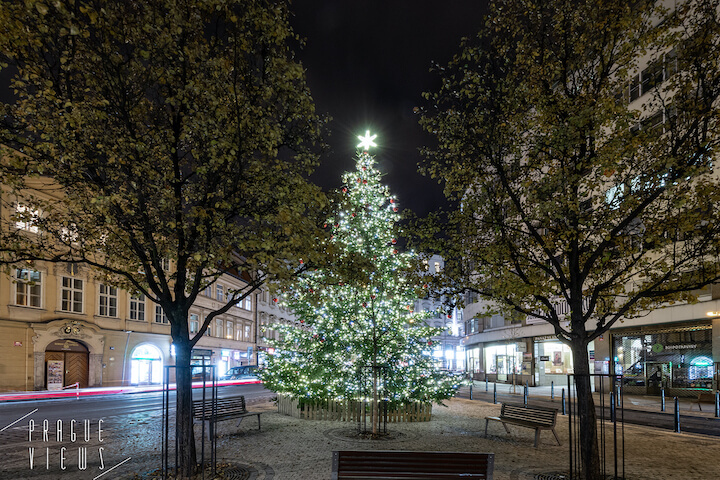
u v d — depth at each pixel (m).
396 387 13.70
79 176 7.15
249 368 43.06
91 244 8.18
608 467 8.62
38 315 30.23
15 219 7.53
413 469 4.96
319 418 14.24
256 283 8.44
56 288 31.73
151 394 29.27
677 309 23.62
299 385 14.18
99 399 24.80
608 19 8.00
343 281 8.96
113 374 35.81
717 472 8.28
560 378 35.59
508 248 8.59
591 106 7.93
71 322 31.98
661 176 7.41
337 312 13.92
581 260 9.23
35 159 6.89
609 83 8.55
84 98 7.17
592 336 7.96
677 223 7.71
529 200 8.02
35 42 6.31
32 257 7.32
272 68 7.74
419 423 13.79
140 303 39.53
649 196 7.64
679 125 7.45
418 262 9.54
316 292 11.98
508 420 11.36
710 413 18.50
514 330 38.75
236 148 7.20
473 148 8.44
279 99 8.03
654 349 25.80
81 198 7.54
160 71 7.12
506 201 8.78
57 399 25.05
